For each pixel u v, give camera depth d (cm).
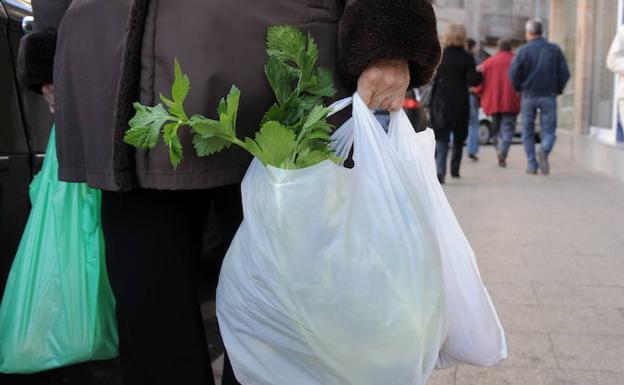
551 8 1248
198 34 142
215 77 142
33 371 192
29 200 249
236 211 172
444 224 156
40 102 259
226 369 168
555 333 304
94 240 192
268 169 130
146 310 165
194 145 138
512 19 2428
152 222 162
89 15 155
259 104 149
